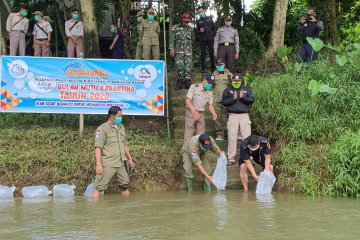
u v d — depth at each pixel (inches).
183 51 450.9
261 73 508.1
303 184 313.4
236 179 340.8
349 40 705.6
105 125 306.0
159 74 382.3
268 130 376.8
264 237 181.3
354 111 367.9
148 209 246.7
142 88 380.8
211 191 324.8
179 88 455.8
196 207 252.5
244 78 430.9
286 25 637.3
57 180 324.5
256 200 279.6
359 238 179.8
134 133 394.6
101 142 301.4
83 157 340.5
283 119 369.4
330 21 645.3
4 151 343.6
